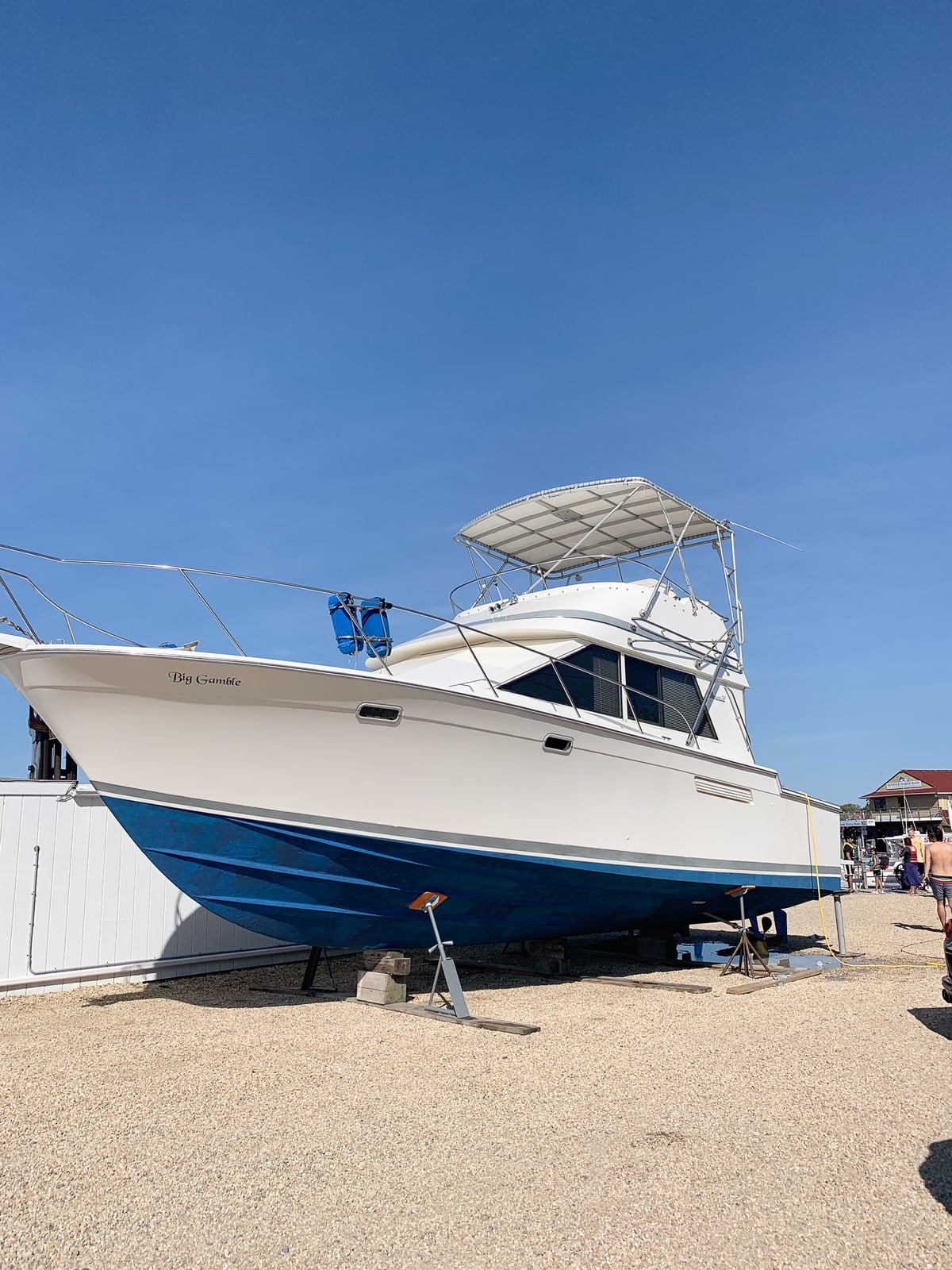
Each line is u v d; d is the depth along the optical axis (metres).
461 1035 6.00
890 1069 4.89
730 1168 3.47
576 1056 5.36
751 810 9.45
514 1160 3.62
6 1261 2.86
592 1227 2.99
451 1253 2.84
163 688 6.10
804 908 16.98
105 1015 6.95
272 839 6.55
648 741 8.11
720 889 8.83
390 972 7.22
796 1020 6.38
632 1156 3.62
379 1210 3.17
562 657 7.92
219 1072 5.12
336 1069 5.13
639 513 10.15
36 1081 5.02
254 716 6.25
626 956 9.98
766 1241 2.87
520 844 7.08
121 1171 3.60
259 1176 3.52
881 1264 2.73
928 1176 3.35
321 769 6.46
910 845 21.11
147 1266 2.81
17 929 7.87
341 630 7.10
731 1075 4.86
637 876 7.85
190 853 6.60
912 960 9.73
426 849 6.74
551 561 11.69
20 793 8.04
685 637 9.63
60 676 6.09
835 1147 3.67
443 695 6.57
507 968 8.89
